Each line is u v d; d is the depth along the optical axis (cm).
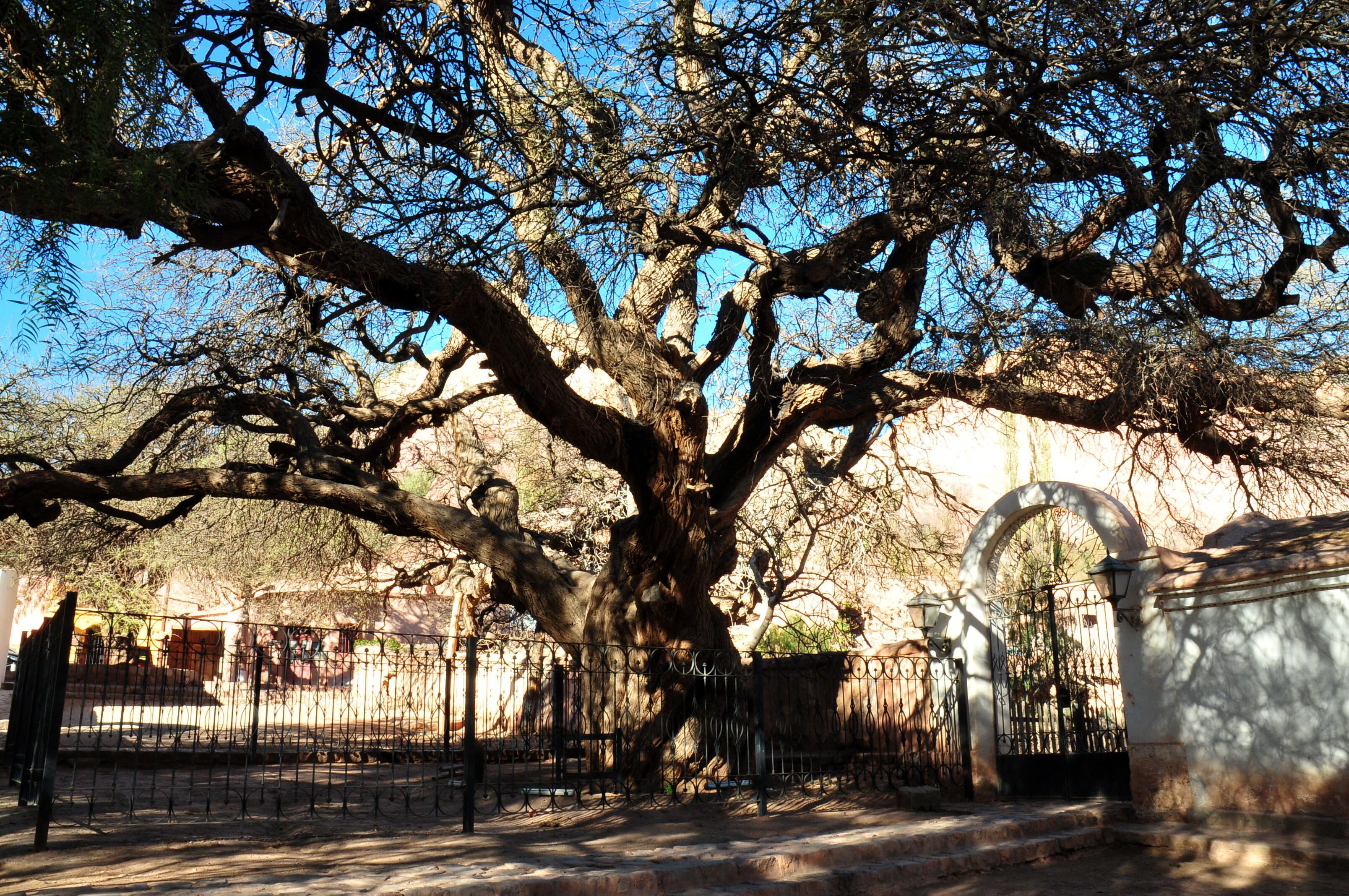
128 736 1664
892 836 866
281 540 2058
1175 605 1038
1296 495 1499
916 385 1348
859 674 1481
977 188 934
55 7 413
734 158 962
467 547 1348
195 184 666
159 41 525
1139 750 1053
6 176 414
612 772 1220
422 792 1185
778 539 2061
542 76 1134
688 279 1538
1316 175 815
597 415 1148
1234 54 810
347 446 1515
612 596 1270
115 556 2331
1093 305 1072
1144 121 825
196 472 1305
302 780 1334
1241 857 873
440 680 1991
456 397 1549
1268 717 947
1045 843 927
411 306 996
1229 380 1071
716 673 1207
